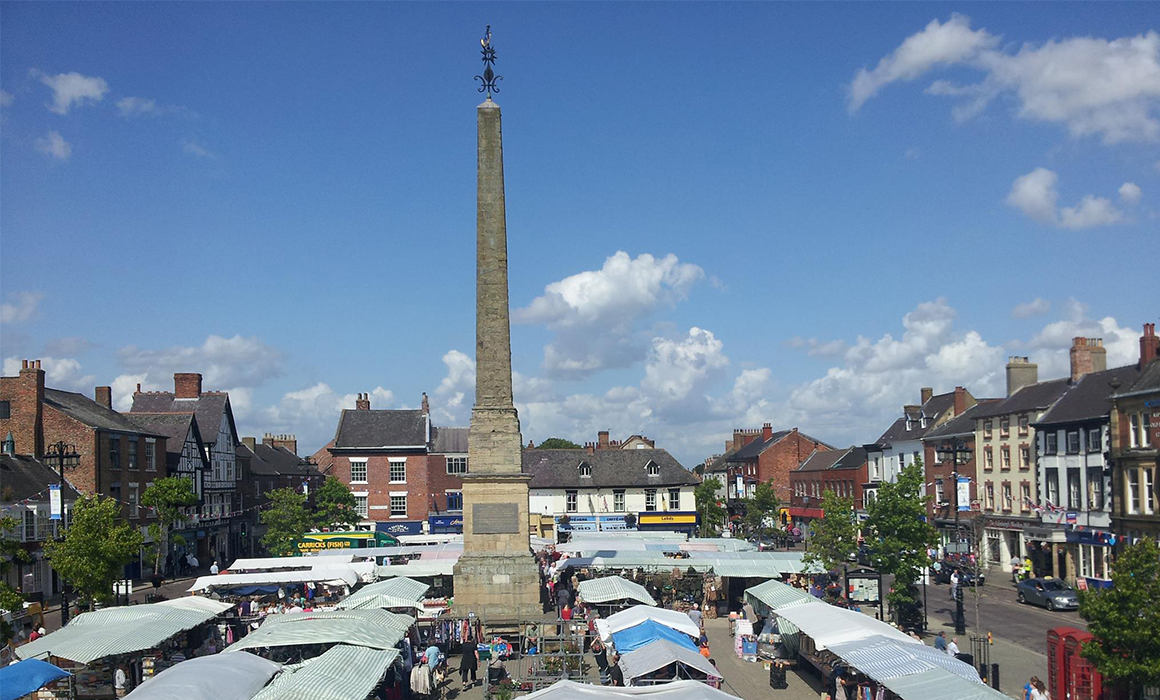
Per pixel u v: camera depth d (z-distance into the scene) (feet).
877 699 88.12
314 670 78.69
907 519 136.46
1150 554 84.12
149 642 96.78
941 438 254.47
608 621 103.60
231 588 157.69
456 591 133.90
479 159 139.74
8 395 202.18
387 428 303.89
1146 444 169.89
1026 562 197.36
